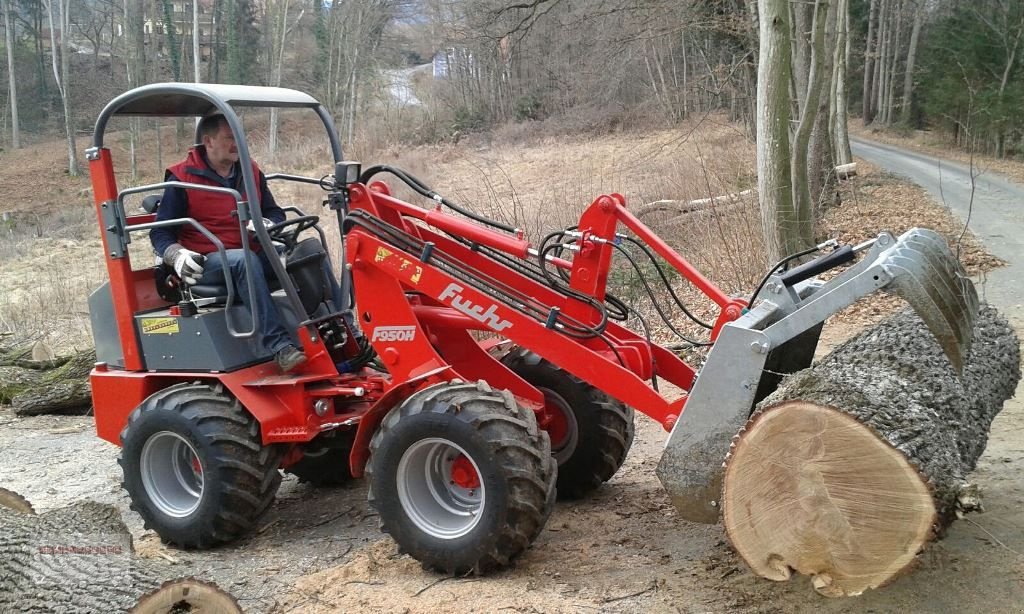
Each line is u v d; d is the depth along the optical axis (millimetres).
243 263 5102
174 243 5211
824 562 3432
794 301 4184
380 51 49031
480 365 5262
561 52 35438
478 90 40781
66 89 46844
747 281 10477
